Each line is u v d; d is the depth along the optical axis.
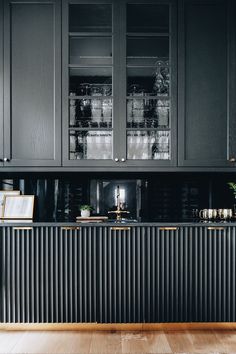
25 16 3.40
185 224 3.25
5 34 3.39
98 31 3.45
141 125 3.45
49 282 3.27
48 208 3.76
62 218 3.77
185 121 3.41
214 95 3.43
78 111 3.46
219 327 3.31
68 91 3.40
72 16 3.46
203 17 3.43
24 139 3.39
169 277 3.27
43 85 3.40
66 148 3.39
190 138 3.42
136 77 3.51
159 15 3.47
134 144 3.43
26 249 3.26
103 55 3.50
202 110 3.42
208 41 3.43
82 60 3.48
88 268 3.26
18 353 2.86
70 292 3.27
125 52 3.41
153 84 3.52
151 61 3.48
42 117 3.39
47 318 3.28
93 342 3.04
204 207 3.79
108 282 3.27
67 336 3.16
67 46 3.40
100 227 3.26
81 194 3.78
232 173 3.79
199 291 3.29
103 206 3.78
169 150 3.42
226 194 3.79
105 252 3.26
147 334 3.19
